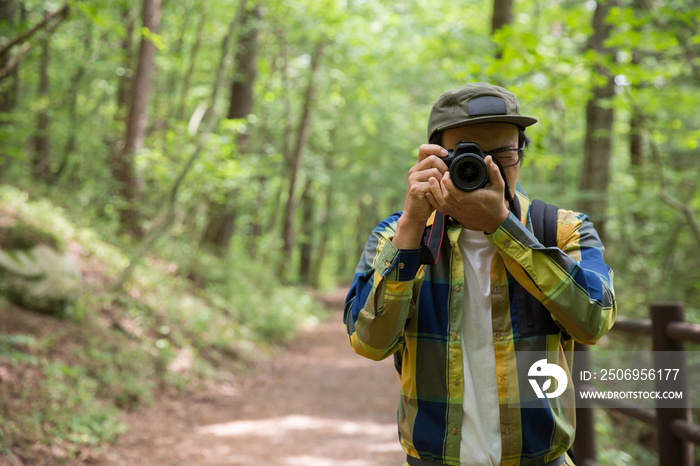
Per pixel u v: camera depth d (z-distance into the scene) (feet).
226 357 28.17
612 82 22.06
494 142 4.44
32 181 33.22
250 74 45.03
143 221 35.96
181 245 38.37
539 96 20.08
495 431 4.53
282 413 21.86
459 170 4.01
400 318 4.39
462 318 4.62
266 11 43.65
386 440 18.80
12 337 17.85
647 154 32.55
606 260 27.30
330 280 88.12
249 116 44.42
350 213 110.52
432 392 4.63
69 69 43.86
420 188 4.12
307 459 16.40
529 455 4.52
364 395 26.16
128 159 35.29
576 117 41.57
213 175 32.42
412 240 4.32
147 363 22.15
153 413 19.33
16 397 14.99
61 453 14.08
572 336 4.39
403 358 4.89
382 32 42.98
